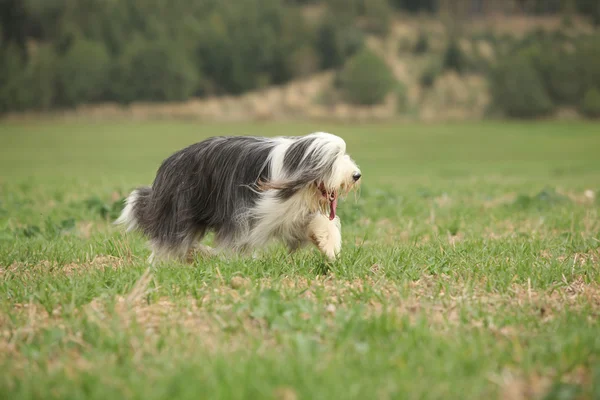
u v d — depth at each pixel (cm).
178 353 563
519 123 10706
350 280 784
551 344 567
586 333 587
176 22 13988
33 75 11350
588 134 8306
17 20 13400
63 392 490
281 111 12075
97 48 11975
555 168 3766
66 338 602
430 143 7150
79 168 3909
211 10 14862
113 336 596
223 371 510
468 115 11931
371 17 16350
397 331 598
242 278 771
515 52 13900
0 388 501
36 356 568
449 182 2362
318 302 688
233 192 859
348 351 561
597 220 1225
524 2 18638
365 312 655
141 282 727
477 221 1249
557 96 12581
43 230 1185
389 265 817
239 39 13625
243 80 13212
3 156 5234
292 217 847
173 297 711
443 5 18512
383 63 12519
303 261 841
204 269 805
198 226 904
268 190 834
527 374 517
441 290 744
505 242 983
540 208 1420
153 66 11994
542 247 966
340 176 817
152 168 3888
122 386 500
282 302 669
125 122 10462
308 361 523
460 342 570
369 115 11731
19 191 1864
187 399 471
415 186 2077
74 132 8538
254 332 614
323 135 831
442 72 13850
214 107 12144
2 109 11094
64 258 915
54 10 13625
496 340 596
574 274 812
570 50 14600
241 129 9362
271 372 506
